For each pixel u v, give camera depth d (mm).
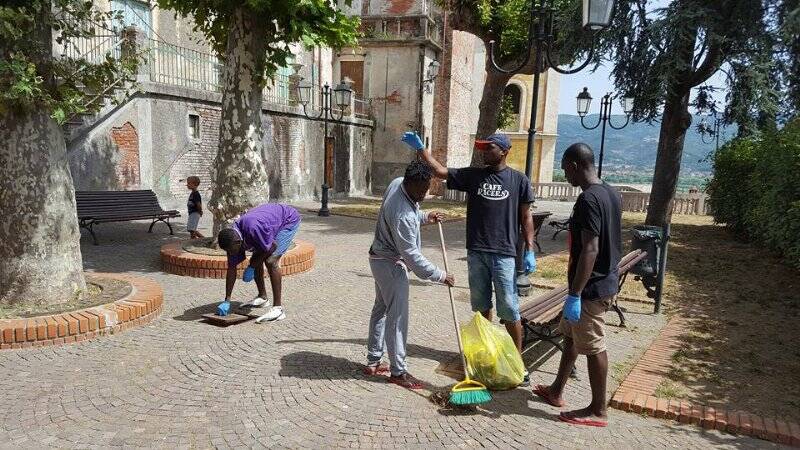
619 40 11266
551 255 10148
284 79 19453
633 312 6586
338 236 11766
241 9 7387
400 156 25203
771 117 10086
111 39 12602
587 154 3602
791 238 8797
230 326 5273
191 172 13891
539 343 5250
